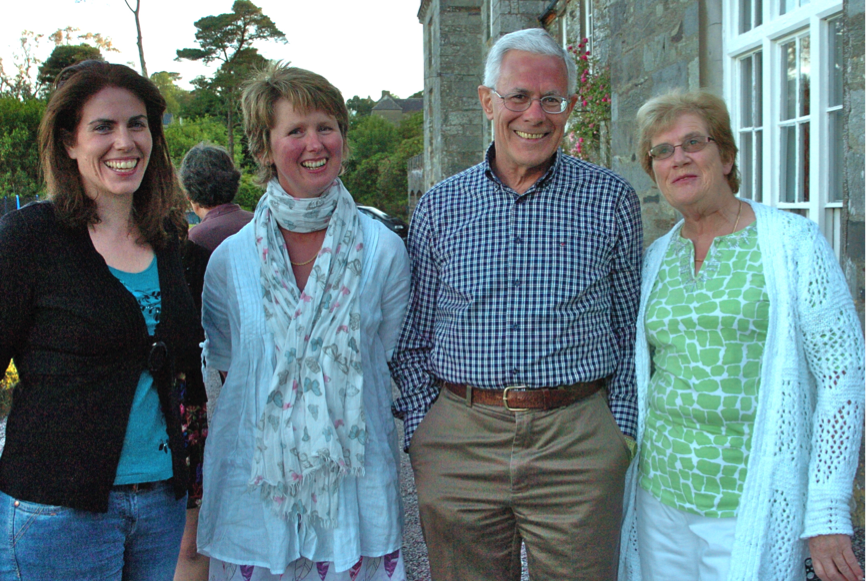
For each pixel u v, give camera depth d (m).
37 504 1.53
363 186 46.69
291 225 1.91
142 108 1.69
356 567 1.91
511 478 1.90
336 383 1.85
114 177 1.63
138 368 1.66
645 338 1.90
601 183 1.99
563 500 1.88
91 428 1.56
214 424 1.95
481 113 16.14
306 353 1.84
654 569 1.81
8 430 1.58
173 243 1.86
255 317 1.90
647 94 4.98
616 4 5.50
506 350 1.89
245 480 1.89
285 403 1.83
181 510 1.79
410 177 32.16
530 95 1.93
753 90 4.02
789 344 1.62
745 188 4.17
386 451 1.98
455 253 2.00
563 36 10.49
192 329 1.82
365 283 1.95
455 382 1.97
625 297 2.02
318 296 1.85
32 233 1.55
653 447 1.81
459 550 2.01
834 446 1.61
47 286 1.55
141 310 1.68
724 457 1.65
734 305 1.65
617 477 1.89
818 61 3.36
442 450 2.00
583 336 1.90
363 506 1.91
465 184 2.07
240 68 39.66
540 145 1.96
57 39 25.91
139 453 1.65
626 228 1.98
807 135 3.54
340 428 1.85
